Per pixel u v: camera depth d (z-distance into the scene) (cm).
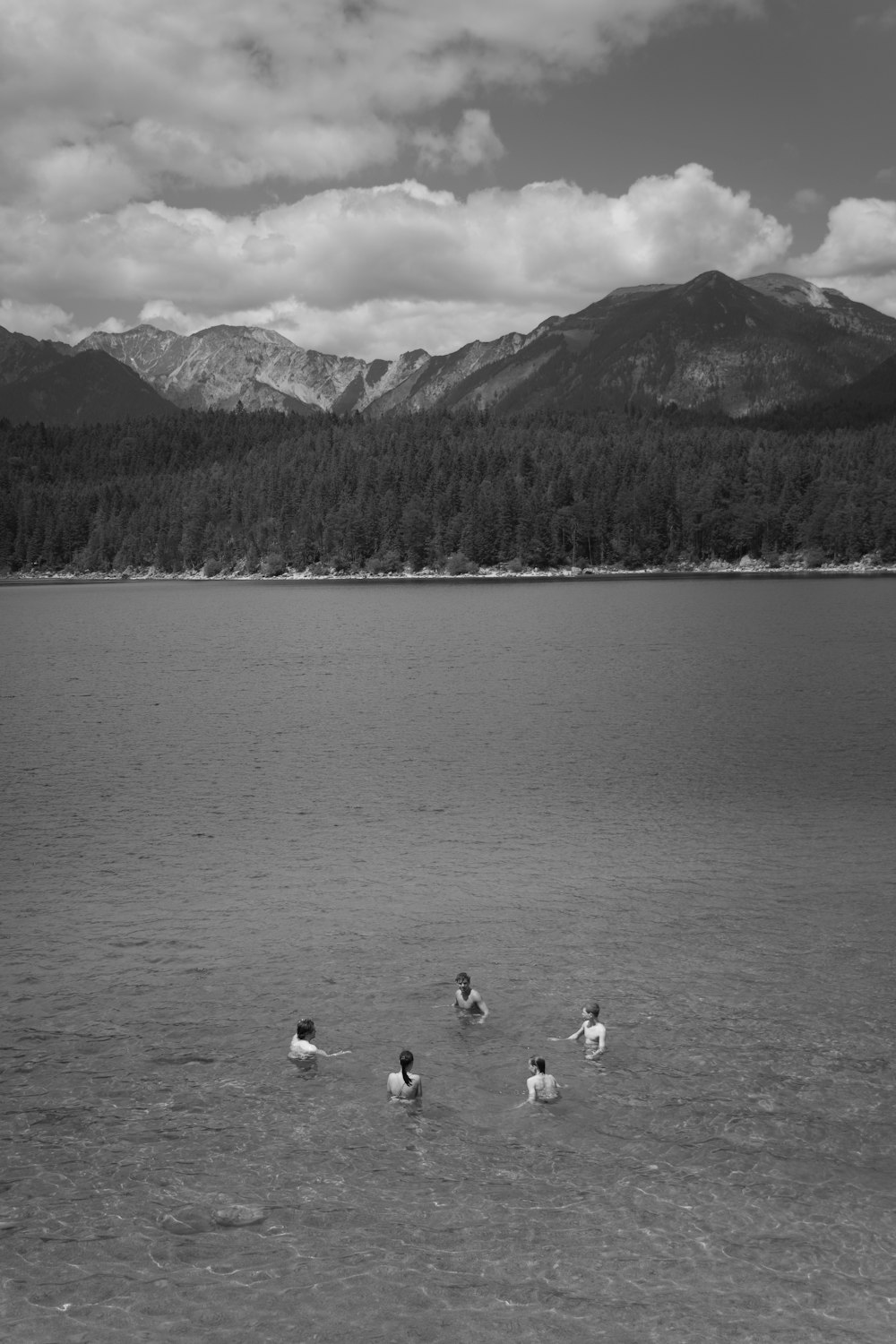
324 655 9944
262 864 3494
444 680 8044
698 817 4022
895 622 12162
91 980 2553
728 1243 1580
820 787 4466
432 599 19038
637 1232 1608
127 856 3591
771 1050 2155
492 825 3947
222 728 6078
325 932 2869
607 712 6431
